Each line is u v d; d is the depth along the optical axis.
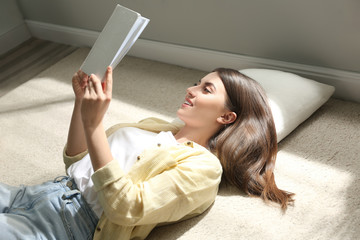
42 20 2.99
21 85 2.44
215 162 1.25
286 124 1.66
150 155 1.20
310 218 1.34
